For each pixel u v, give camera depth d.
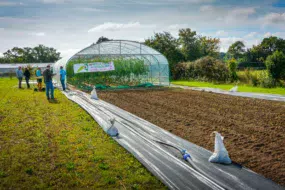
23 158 7.09
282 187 5.58
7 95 19.67
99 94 20.53
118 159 7.03
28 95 19.72
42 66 69.31
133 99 17.88
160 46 40.25
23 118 11.74
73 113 12.84
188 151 7.58
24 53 112.88
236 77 27.16
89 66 24.39
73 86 26.53
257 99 17.25
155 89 23.83
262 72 24.67
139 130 9.76
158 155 7.24
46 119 11.55
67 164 6.67
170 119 11.82
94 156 7.20
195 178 5.93
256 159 7.20
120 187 5.62
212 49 57.91
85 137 8.90
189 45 50.47
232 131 9.88
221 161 6.78
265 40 53.81
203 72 30.66
